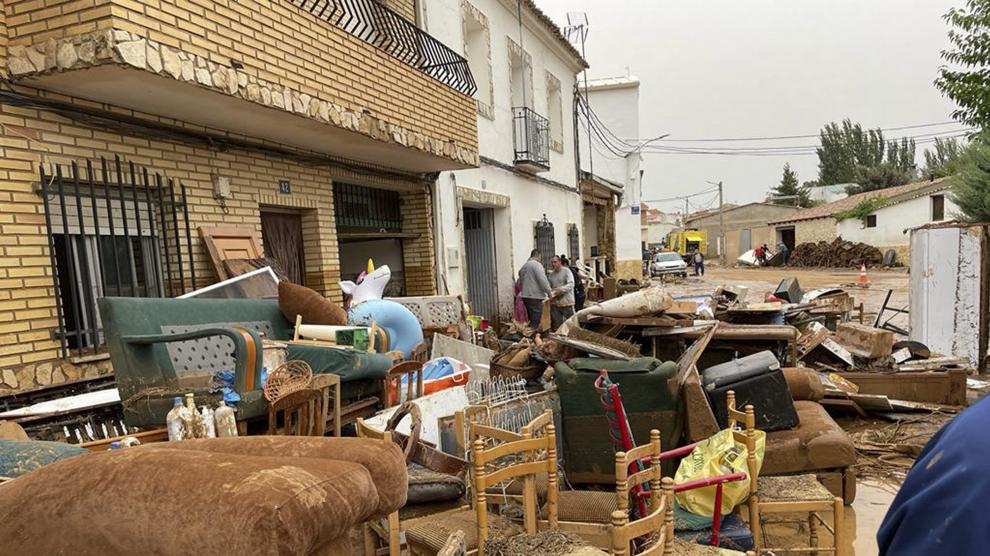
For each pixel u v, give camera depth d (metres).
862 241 31.94
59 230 4.29
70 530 1.33
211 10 4.33
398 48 7.50
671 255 33.12
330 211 7.22
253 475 1.33
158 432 3.50
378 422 3.95
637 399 4.31
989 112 8.77
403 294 9.49
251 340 3.61
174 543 1.23
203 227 5.34
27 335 3.98
